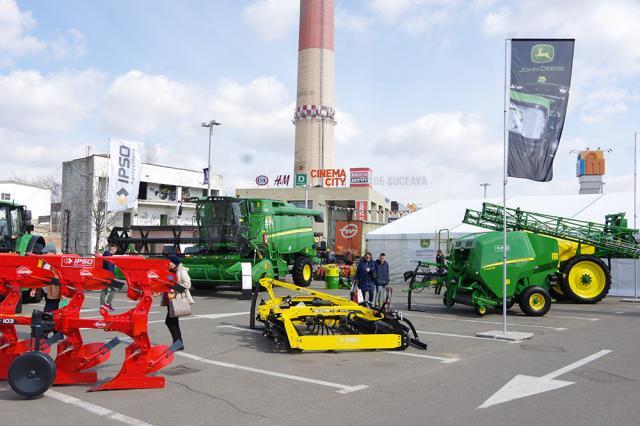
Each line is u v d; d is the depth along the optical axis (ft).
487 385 22.29
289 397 20.27
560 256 56.70
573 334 35.88
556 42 38.60
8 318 20.86
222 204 62.18
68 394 20.29
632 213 72.23
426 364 26.40
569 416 18.20
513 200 91.45
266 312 34.09
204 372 24.26
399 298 63.26
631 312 48.85
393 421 17.53
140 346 21.31
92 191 148.15
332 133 234.17
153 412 18.20
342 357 27.96
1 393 20.26
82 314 43.24
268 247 64.95
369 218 179.63
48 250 44.01
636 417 18.11
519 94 38.55
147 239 65.92
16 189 173.68
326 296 34.55
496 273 45.27
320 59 229.66
